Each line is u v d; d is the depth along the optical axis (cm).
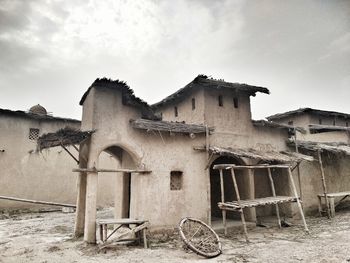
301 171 1571
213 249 930
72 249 970
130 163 1280
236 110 1462
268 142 1527
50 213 1888
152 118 1302
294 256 854
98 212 1945
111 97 1139
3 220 1617
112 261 834
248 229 1289
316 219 1464
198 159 1277
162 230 1125
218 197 1645
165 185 1175
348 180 1806
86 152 1103
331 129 2038
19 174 1906
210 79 1355
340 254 845
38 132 2023
